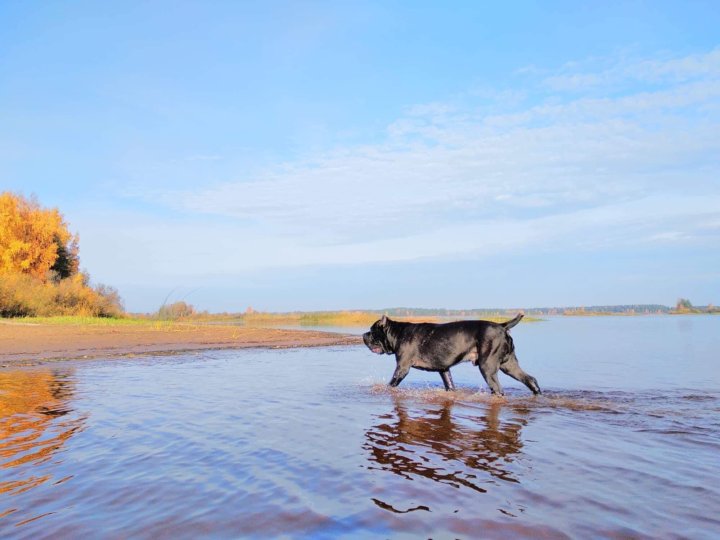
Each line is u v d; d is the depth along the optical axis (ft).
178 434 19.72
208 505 12.53
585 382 34.96
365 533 10.91
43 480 14.46
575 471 15.26
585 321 176.86
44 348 57.77
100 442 18.54
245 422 21.89
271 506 12.44
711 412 24.61
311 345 67.51
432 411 25.13
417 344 32.99
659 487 13.84
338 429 20.77
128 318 128.88
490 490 13.61
